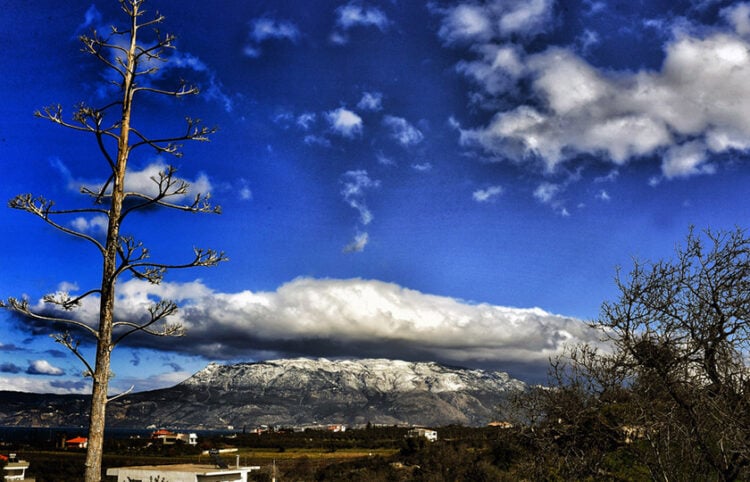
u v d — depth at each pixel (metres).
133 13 11.94
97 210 11.14
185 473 25.00
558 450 10.01
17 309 10.53
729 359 8.53
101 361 10.76
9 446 121.56
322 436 166.50
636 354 9.01
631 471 9.84
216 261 11.30
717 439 8.77
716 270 8.86
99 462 10.52
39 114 11.02
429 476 41.50
